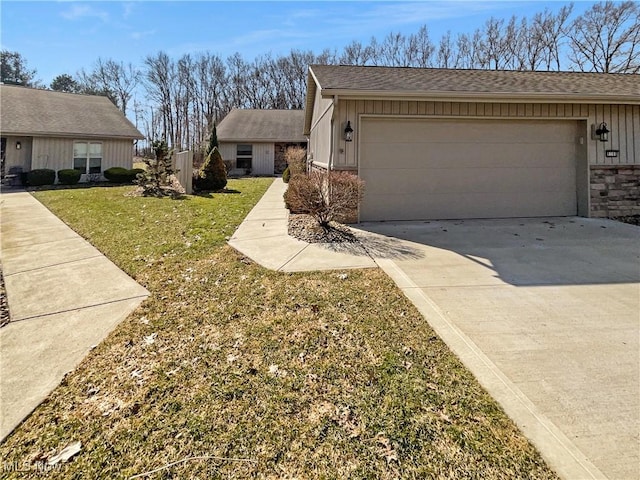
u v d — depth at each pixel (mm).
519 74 9250
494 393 2068
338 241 5812
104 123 17672
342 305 3314
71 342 2730
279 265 4516
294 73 41156
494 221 7473
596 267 4383
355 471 1571
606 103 7328
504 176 7711
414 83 7500
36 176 14578
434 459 1623
